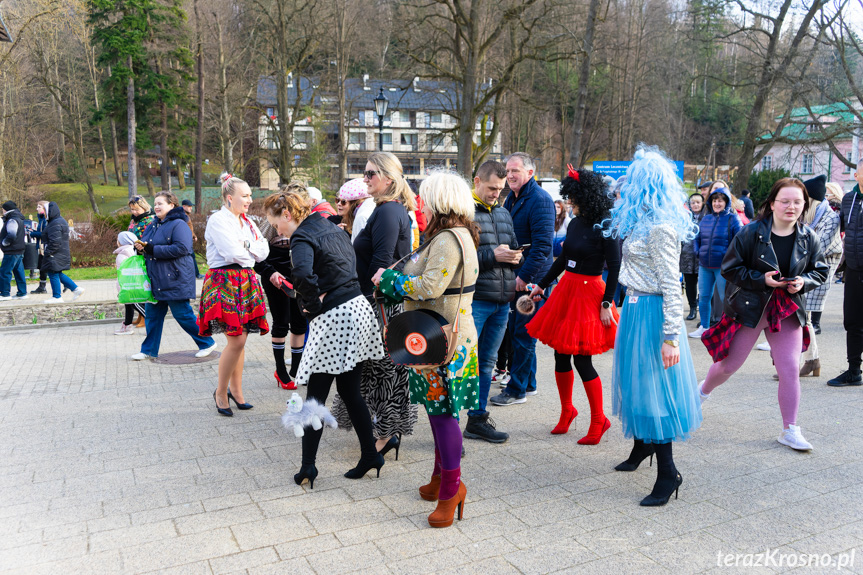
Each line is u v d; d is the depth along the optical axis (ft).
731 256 14.03
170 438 14.79
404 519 10.60
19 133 122.01
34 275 54.70
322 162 124.57
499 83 65.36
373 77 104.99
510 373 17.79
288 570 8.97
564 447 14.10
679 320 10.98
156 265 22.11
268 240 18.74
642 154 11.59
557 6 59.57
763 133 78.13
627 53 108.58
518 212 16.26
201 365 22.48
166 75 112.98
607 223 13.47
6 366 22.70
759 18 75.31
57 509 11.05
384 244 13.14
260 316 16.43
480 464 13.08
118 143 176.45
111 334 29.04
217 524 10.42
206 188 142.41
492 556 9.33
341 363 11.63
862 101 68.59
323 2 97.96
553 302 14.28
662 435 10.92
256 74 120.57
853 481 11.96
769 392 18.10
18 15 89.45
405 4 66.69
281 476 12.50
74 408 17.31
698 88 122.42
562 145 126.62
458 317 10.34
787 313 13.38
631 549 9.50
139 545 9.73
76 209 144.46
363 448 12.21
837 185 25.25
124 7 106.93
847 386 18.60
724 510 10.80
